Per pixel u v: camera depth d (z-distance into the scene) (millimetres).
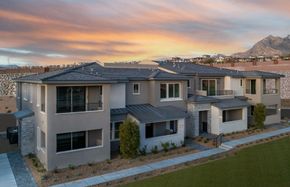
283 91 55531
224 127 28234
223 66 65375
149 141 22141
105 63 31375
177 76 27188
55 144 18031
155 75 25891
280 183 15125
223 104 28656
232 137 26469
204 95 30078
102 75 23047
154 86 25438
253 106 33312
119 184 15758
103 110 19938
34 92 21453
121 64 32500
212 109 28359
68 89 19062
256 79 33094
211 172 17125
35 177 16938
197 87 30562
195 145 24000
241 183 15234
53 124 17906
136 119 21891
